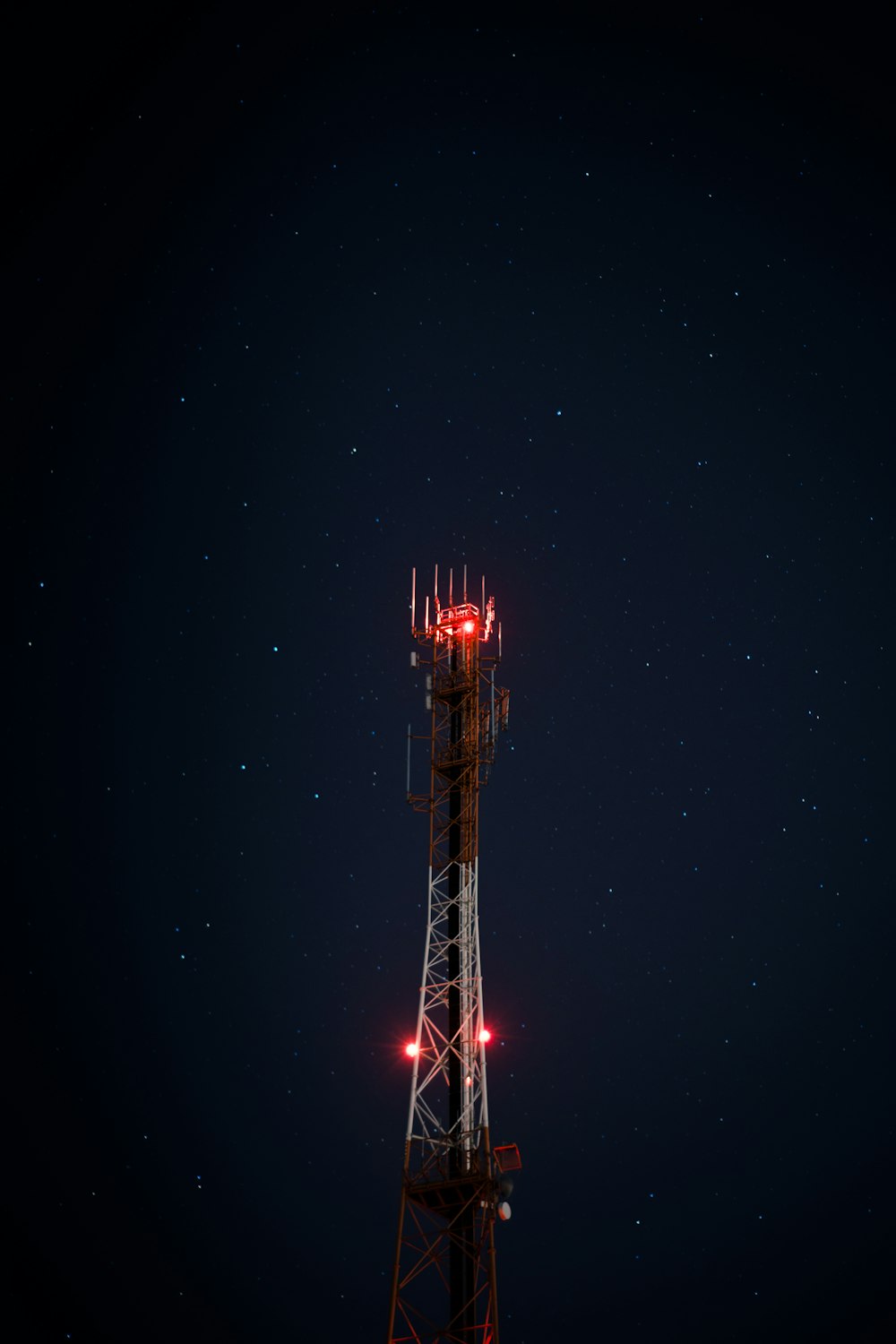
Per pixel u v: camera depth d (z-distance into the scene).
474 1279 38.91
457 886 44.59
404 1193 39.94
